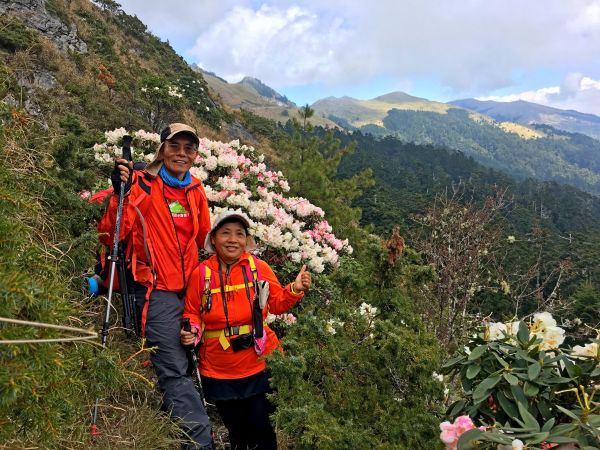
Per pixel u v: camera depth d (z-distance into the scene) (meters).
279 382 2.43
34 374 1.39
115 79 17.39
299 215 5.68
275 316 3.79
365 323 3.14
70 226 3.18
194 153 2.73
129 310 2.57
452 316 5.17
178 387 2.52
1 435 1.46
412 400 2.65
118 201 2.59
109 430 2.30
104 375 1.94
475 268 5.77
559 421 1.91
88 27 23.55
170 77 28.67
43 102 6.83
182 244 2.69
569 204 73.25
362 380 2.78
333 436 2.21
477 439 1.58
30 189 2.55
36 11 17.06
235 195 4.96
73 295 2.89
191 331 2.58
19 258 1.63
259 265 2.78
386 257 3.46
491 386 1.88
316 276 4.20
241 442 2.84
